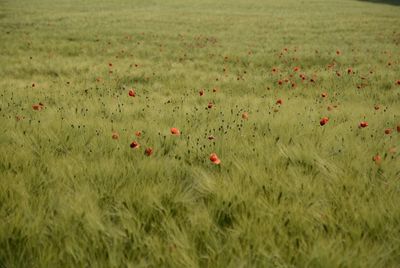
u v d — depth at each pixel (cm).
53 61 1429
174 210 294
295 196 314
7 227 254
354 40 2348
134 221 271
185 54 1683
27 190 311
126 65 1367
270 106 747
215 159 368
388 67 1401
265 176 342
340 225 268
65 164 369
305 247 242
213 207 292
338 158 413
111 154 412
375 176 367
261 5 5028
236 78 1144
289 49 1919
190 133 521
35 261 228
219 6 4797
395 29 2925
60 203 287
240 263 226
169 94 931
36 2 4691
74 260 233
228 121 596
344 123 581
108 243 249
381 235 261
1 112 629
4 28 2527
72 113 624
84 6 4416
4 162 368
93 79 1109
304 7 4844
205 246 248
